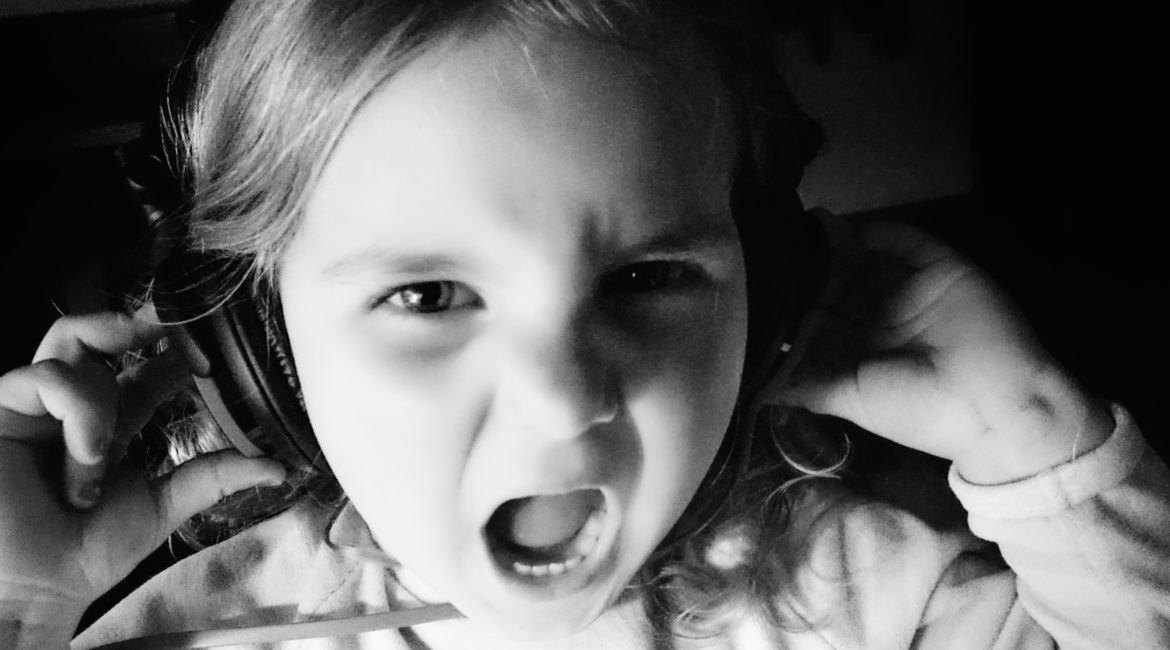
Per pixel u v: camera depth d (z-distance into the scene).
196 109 0.46
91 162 0.61
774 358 0.54
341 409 0.45
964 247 0.86
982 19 0.86
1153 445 0.73
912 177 0.87
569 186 0.39
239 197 0.45
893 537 0.66
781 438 0.68
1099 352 0.79
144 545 0.53
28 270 0.60
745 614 0.65
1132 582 0.53
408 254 0.40
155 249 0.48
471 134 0.38
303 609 0.63
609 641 0.64
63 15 0.60
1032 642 0.60
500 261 0.40
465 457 0.43
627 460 0.45
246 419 0.53
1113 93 0.83
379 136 0.39
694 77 0.43
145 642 0.57
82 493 0.50
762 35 0.49
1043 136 0.87
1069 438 0.54
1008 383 0.54
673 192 0.42
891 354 0.57
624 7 0.40
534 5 0.39
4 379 0.48
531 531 0.47
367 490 0.46
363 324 0.43
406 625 0.60
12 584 0.48
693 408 0.46
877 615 0.64
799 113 0.53
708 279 0.46
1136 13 0.81
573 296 0.41
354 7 0.40
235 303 0.47
